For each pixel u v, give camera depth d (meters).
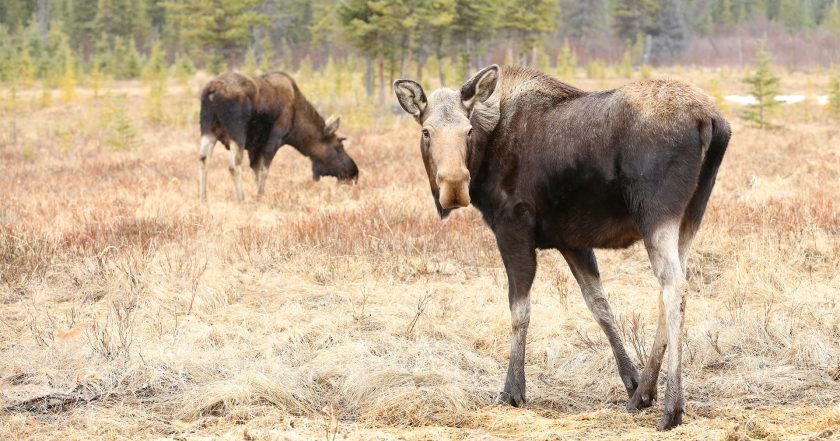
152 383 21.42
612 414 18.88
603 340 25.09
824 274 31.45
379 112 147.25
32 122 149.88
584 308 28.12
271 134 55.19
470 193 20.52
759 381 21.22
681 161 16.72
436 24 169.38
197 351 23.69
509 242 19.83
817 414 18.05
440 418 19.34
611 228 18.66
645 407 19.16
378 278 32.22
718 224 37.91
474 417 19.20
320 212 44.06
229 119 51.62
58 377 21.83
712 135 16.98
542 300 28.75
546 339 25.02
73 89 192.38
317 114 58.41
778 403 19.86
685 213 17.75
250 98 52.56
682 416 17.33
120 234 38.56
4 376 22.11
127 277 31.48
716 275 32.16
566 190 18.58
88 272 32.69
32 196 53.19
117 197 50.78
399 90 19.69
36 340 24.81
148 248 35.50
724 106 135.38
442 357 23.39
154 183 58.06
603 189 17.94
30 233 37.97
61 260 34.38
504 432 17.97
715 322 25.53
